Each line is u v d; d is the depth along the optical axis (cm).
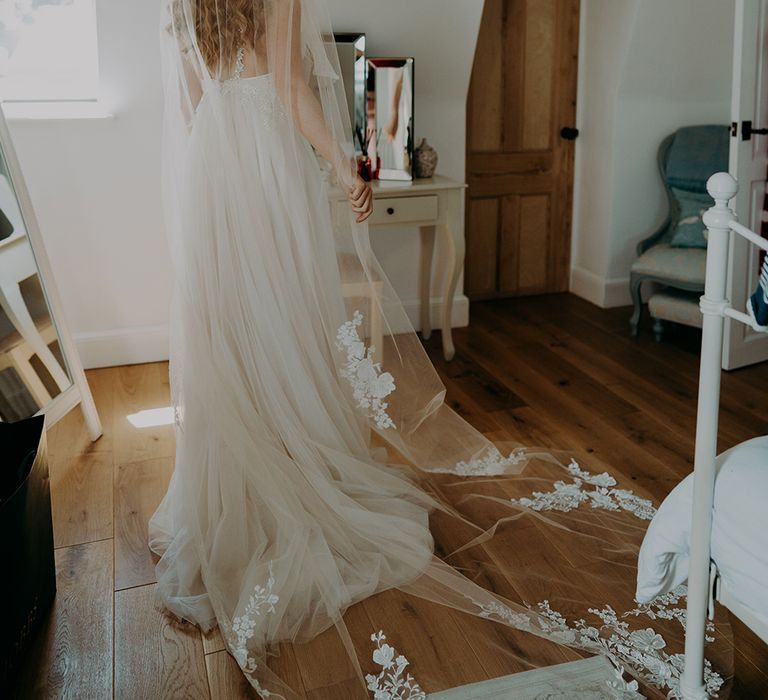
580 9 423
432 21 356
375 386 238
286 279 218
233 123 208
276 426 221
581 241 453
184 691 182
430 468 272
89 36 332
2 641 179
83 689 183
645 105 411
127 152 349
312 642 195
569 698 176
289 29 203
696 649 161
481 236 442
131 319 373
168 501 241
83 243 356
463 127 402
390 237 395
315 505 220
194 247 211
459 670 185
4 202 268
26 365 269
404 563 218
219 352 214
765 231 333
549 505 252
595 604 207
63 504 258
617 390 336
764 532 141
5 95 333
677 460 279
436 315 414
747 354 348
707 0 388
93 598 213
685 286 367
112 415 323
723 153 382
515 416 314
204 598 207
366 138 352
